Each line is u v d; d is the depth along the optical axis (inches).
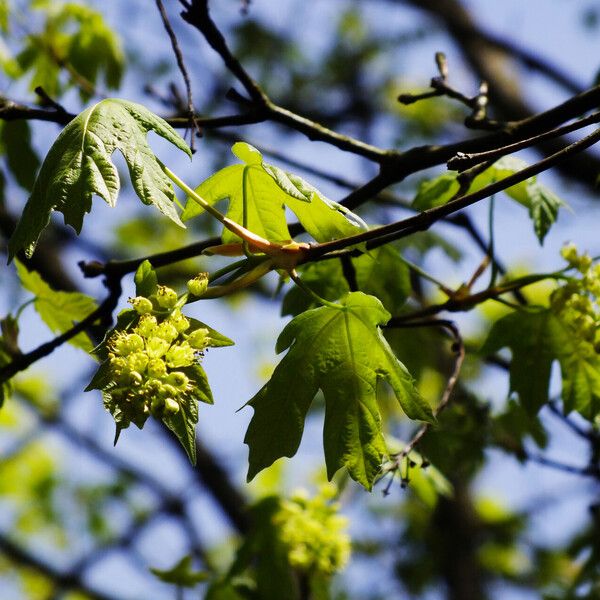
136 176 163.6
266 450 173.9
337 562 270.7
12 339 223.8
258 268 168.1
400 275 232.8
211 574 295.1
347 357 176.6
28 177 289.0
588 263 211.5
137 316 160.6
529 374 222.4
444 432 291.4
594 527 316.2
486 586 526.0
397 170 222.1
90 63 319.6
